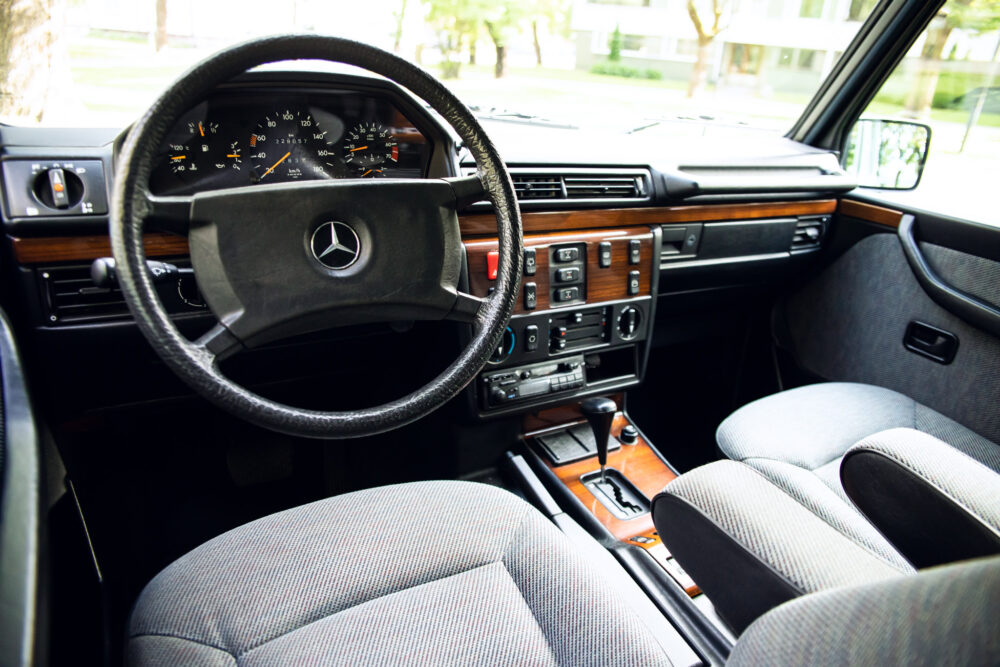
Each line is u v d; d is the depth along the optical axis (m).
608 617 0.87
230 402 0.88
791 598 0.82
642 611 1.29
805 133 2.17
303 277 0.95
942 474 0.89
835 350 2.10
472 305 1.10
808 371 2.21
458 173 1.35
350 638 0.84
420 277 1.04
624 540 1.59
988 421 1.63
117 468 1.73
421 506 1.07
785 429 1.48
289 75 1.17
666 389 2.37
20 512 0.60
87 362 1.34
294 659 0.81
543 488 1.80
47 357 1.29
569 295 1.65
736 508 0.95
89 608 1.36
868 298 1.98
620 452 1.91
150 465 1.77
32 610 0.53
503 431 1.90
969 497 0.86
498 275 1.08
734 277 2.04
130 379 1.43
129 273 0.81
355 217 0.97
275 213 0.91
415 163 1.37
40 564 0.57
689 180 1.62
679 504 1.00
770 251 1.99
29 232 1.16
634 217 1.70
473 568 0.98
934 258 1.78
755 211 1.89
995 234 1.61
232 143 1.21
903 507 0.93
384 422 0.97
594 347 1.75
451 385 1.04
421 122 1.32
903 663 0.47
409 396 1.01
